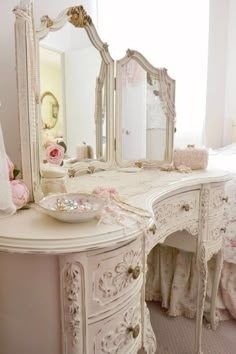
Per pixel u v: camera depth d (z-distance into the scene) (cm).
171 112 163
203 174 144
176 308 187
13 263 68
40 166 96
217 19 288
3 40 111
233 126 308
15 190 79
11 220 74
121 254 75
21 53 81
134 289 82
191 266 185
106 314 73
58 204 78
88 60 133
